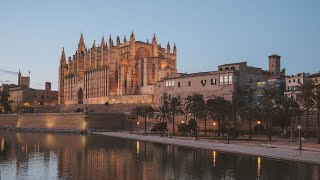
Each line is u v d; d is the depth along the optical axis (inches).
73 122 7381.9
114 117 7322.8
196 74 6486.2
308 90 3973.9
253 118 4517.7
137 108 6151.6
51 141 4810.5
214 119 4894.2
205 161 2687.0
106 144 4237.2
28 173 2285.9
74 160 2891.2
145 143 4288.9
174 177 2111.2
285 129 4547.2
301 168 2282.2
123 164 2647.6
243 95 5935.0
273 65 6993.1
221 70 6294.3
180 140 4365.2
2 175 2220.7
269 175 2090.3
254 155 2844.5
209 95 6195.9
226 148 3294.8
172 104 5502.0
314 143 3639.3
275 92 4547.2
